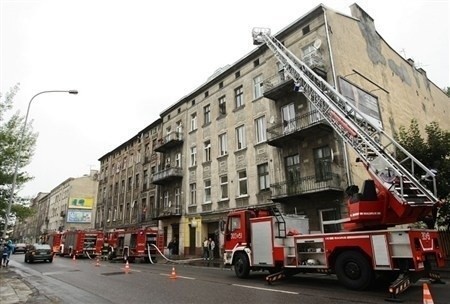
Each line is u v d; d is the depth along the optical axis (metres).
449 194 15.53
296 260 11.05
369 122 11.76
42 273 17.52
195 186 30.47
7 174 21.48
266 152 23.53
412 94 28.45
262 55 25.61
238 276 13.27
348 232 9.79
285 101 22.67
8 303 8.78
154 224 35.69
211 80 30.53
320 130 19.48
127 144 47.38
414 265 8.30
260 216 13.40
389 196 9.77
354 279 9.42
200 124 31.39
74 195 68.81
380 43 26.05
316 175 19.81
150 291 10.34
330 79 19.77
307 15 21.89
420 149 16.56
